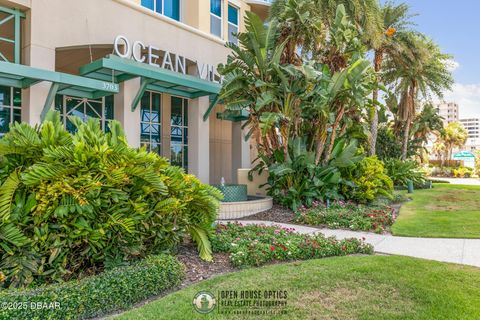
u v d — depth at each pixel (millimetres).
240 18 17625
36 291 3418
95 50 12070
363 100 11055
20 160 4223
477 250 6359
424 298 3887
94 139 4488
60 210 3965
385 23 20078
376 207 11203
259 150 11969
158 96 14039
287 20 10750
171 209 4941
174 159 14516
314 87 10523
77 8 10414
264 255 5402
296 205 10648
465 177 41031
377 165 12570
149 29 12445
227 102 10953
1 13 9352
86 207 4078
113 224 4293
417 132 35688
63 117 11211
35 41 9469
